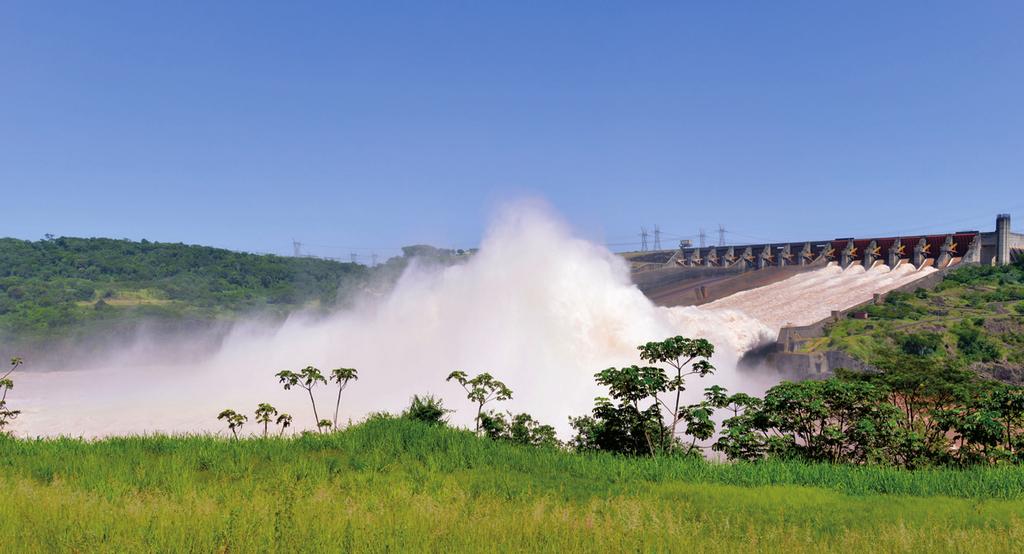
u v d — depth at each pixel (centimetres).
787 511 2386
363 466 2858
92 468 2586
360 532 1888
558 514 2172
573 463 3120
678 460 3272
